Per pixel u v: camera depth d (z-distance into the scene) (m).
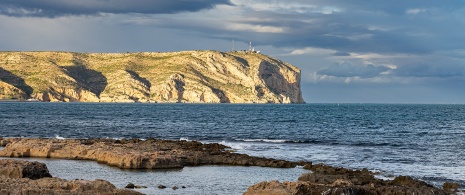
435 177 54.09
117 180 48.94
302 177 47.72
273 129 131.25
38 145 66.12
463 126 150.62
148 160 56.66
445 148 84.94
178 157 59.69
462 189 46.56
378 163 65.19
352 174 52.03
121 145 70.75
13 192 33.94
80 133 108.38
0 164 44.94
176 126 137.50
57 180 39.31
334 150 80.81
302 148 83.38
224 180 50.44
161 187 45.66
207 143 86.81
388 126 148.88
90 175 51.38
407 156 72.94
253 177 52.56
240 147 83.12
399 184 46.41
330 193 36.91
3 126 121.12
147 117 186.38
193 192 44.19
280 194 36.66
